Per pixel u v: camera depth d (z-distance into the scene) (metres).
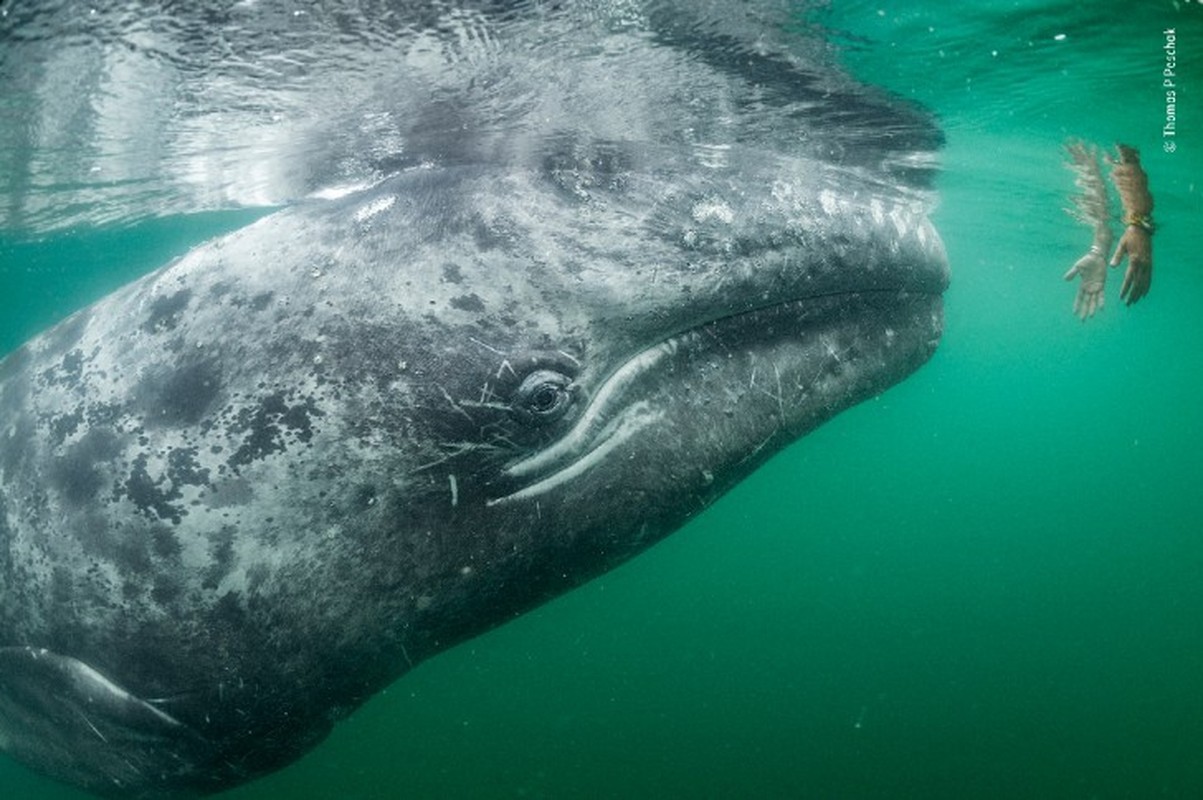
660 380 3.83
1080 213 11.91
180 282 3.52
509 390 3.39
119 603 3.14
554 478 3.53
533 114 5.68
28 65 5.06
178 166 7.27
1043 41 5.82
